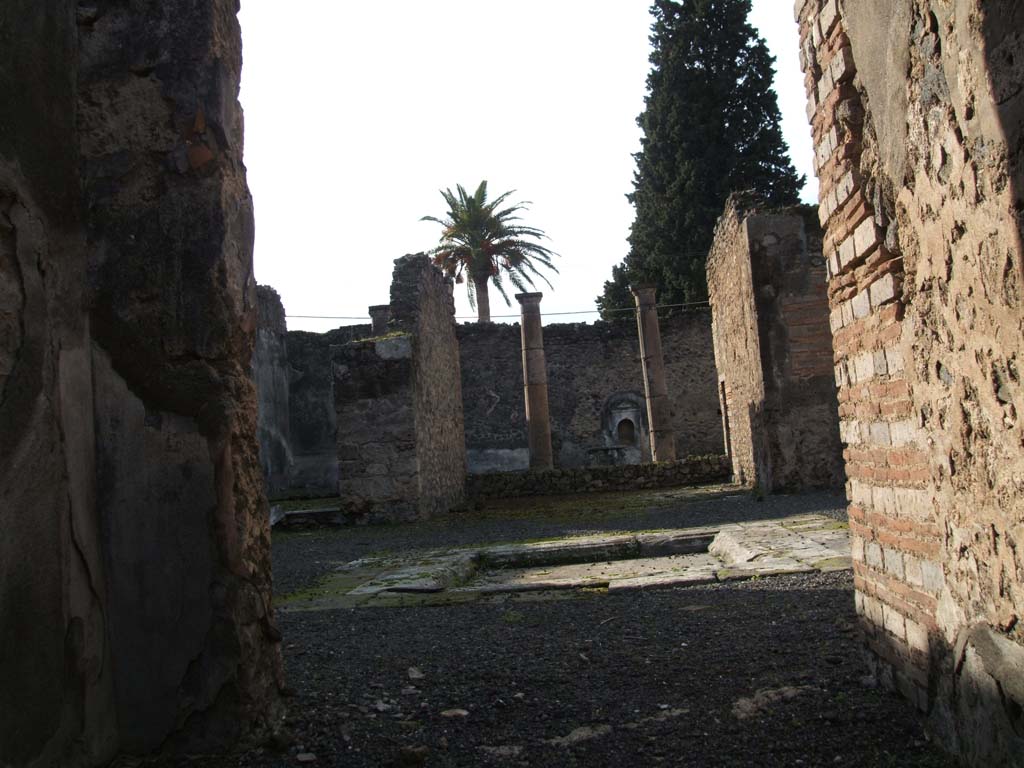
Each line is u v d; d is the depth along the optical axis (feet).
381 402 46.78
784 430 41.04
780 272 41.34
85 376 9.96
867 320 10.35
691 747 9.55
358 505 46.42
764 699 10.79
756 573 20.34
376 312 65.77
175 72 10.47
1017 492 6.94
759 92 92.22
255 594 10.49
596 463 82.94
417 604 20.35
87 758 9.25
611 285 104.12
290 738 10.15
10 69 8.86
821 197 11.60
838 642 13.44
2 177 8.57
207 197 10.37
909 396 9.23
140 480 10.13
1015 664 7.22
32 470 8.70
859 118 10.08
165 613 10.01
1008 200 6.62
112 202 10.30
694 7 93.61
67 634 9.06
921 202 8.35
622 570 24.18
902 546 9.77
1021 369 6.70
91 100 10.36
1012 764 7.31
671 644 14.32
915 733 9.30
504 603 19.86
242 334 10.77
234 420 10.31
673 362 86.28
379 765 9.50
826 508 33.24
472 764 9.48
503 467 87.25
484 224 106.93
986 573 7.64
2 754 7.89
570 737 10.11
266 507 11.12
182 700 9.95
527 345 72.02
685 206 89.61
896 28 8.43
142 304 10.25
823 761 8.87
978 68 6.86
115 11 10.52
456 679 12.76
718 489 51.93
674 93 91.97
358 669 13.57
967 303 7.54
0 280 8.49
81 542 9.53
